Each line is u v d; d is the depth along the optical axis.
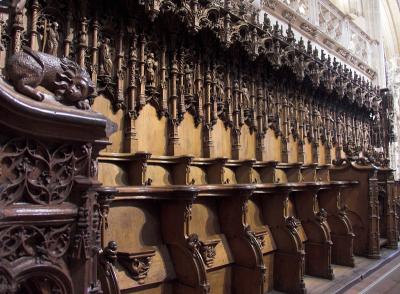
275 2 6.60
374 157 7.17
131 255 2.68
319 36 8.08
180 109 4.10
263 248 3.96
